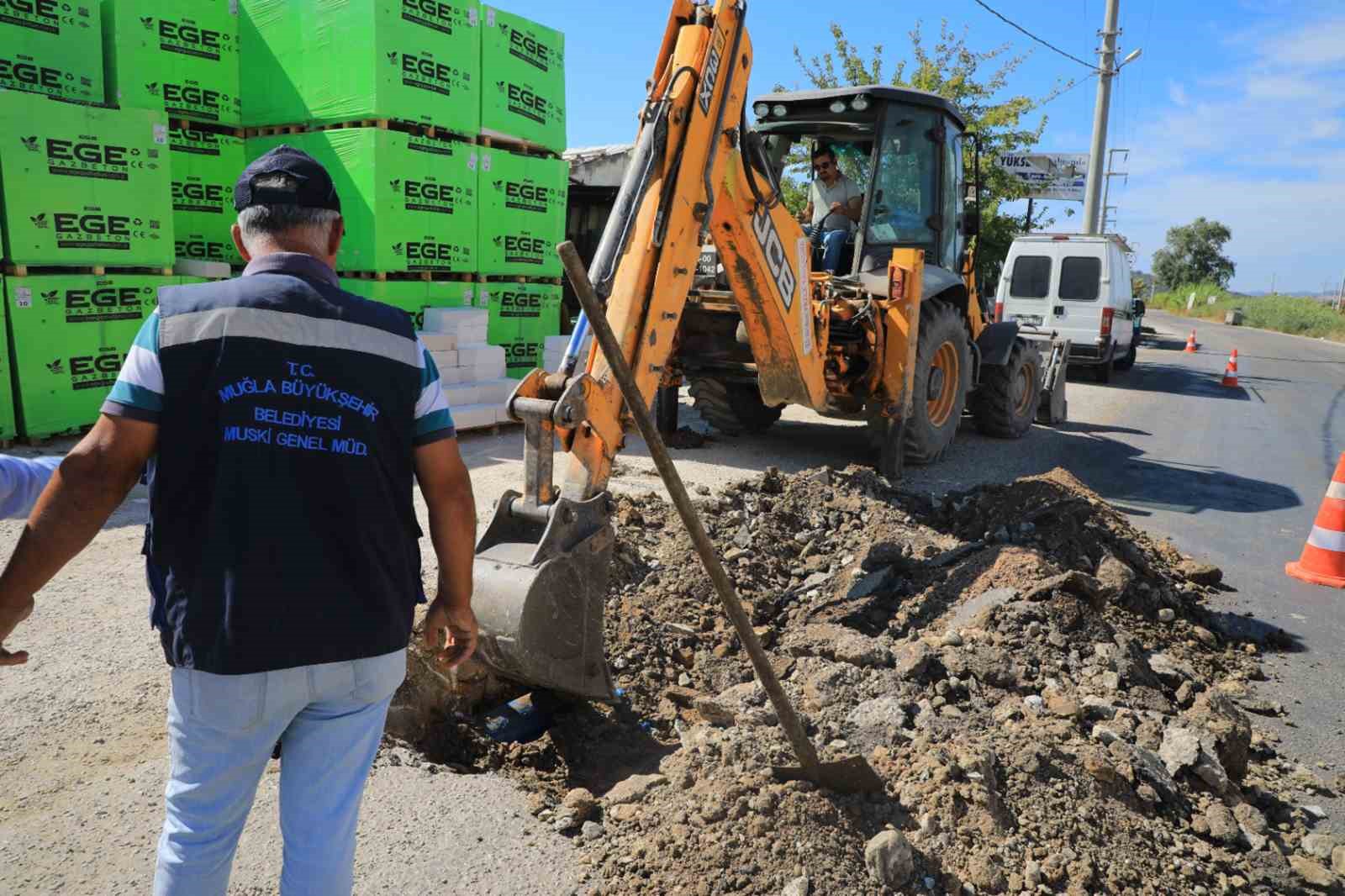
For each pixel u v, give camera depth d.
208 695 1.63
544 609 3.29
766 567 5.22
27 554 1.58
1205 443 10.46
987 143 18.72
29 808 2.76
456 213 8.72
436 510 1.92
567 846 2.70
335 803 1.77
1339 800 3.50
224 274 8.15
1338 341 36.44
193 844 1.70
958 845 2.76
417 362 1.84
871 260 7.86
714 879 2.51
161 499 1.65
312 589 1.66
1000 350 9.41
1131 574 5.01
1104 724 3.60
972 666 3.92
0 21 7.00
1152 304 71.38
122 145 7.29
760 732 3.19
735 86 4.83
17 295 6.77
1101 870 2.78
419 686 3.39
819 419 10.59
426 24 8.09
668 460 2.57
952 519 6.28
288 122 8.30
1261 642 4.87
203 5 8.21
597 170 15.63
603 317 2.43
